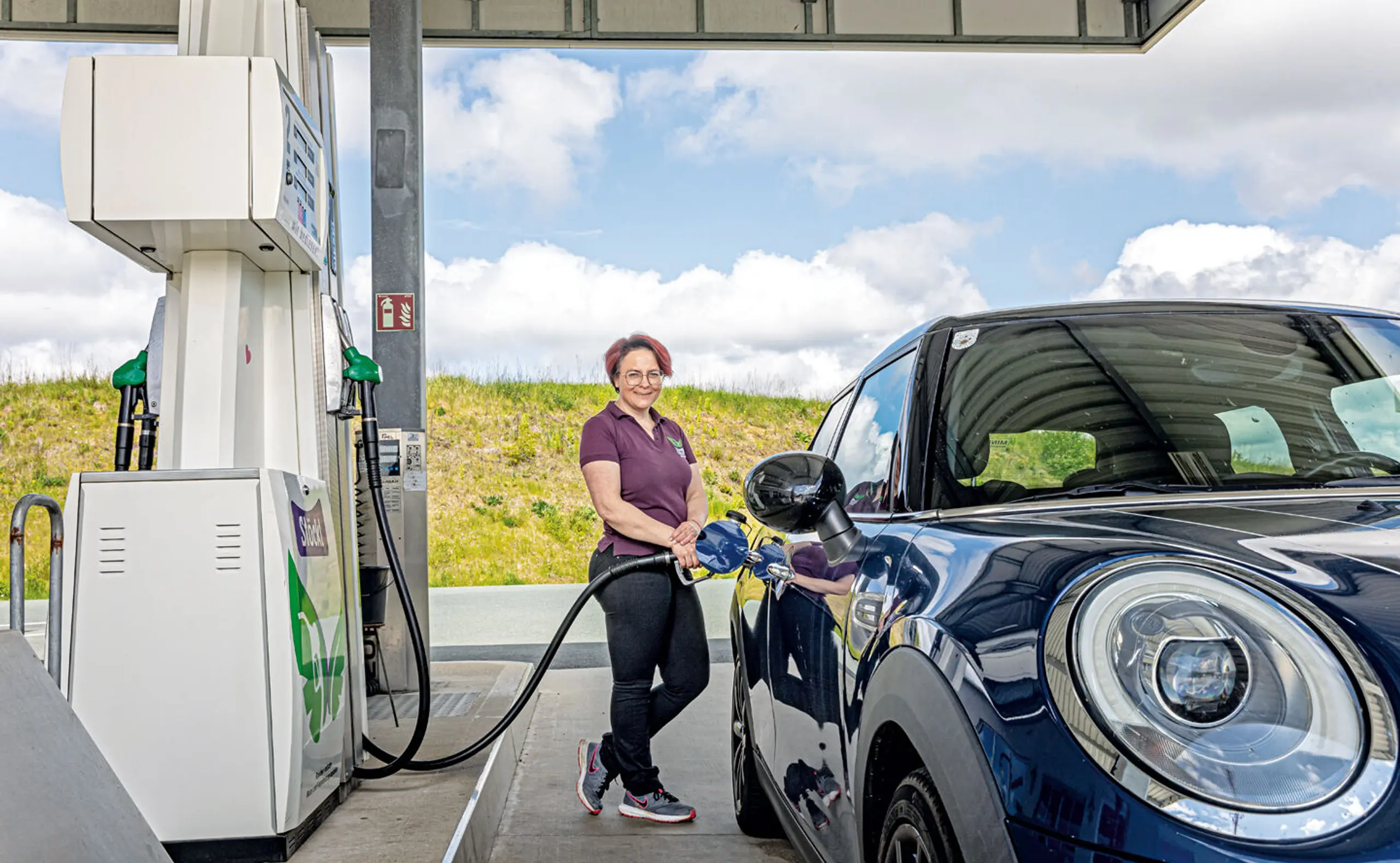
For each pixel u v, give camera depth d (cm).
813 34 950
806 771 238
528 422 2250
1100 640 129
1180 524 156
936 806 153
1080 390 215
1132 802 117
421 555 616
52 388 2098
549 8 923
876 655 181
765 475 212
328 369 349
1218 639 123
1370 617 123
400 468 617
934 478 212
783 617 267
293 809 283
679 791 429
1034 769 127
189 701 279
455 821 321
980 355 227
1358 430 205
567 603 1455
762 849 344
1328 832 108
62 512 279
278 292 346
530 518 2138
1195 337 226
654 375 350
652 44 938
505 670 680
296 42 351
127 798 200
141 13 906
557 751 506
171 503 281
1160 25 940
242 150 287
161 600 280
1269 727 117
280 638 283
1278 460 198
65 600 278
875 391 270
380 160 640
